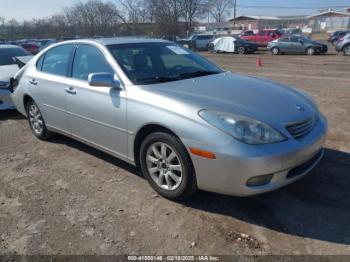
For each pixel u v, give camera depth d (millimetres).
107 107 3816
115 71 3824
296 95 3768
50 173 4281
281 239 2908
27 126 6371
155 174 3586
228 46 28250
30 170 4391
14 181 4102
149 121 3361
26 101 5469
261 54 26312
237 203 3441
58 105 4621
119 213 3346
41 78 4914
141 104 3451
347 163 4289
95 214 3344
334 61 18469
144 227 3121
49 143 5359
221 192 3082
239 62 19500
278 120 3084
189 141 3064
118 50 4082
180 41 36000
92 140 4250
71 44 4574
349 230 3002
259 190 2967
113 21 54594
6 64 8141
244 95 3428
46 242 2967
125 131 3686
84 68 4258
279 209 3328
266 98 3410
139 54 4141
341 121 6117
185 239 2945
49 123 5016
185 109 3129
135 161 3789
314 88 9742
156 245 2883
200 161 3043
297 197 3525
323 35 55562
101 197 3654
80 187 3891
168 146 3307
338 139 5156
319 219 3160
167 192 3482
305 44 23766
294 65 16844
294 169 3184
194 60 4566
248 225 3105
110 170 4293
